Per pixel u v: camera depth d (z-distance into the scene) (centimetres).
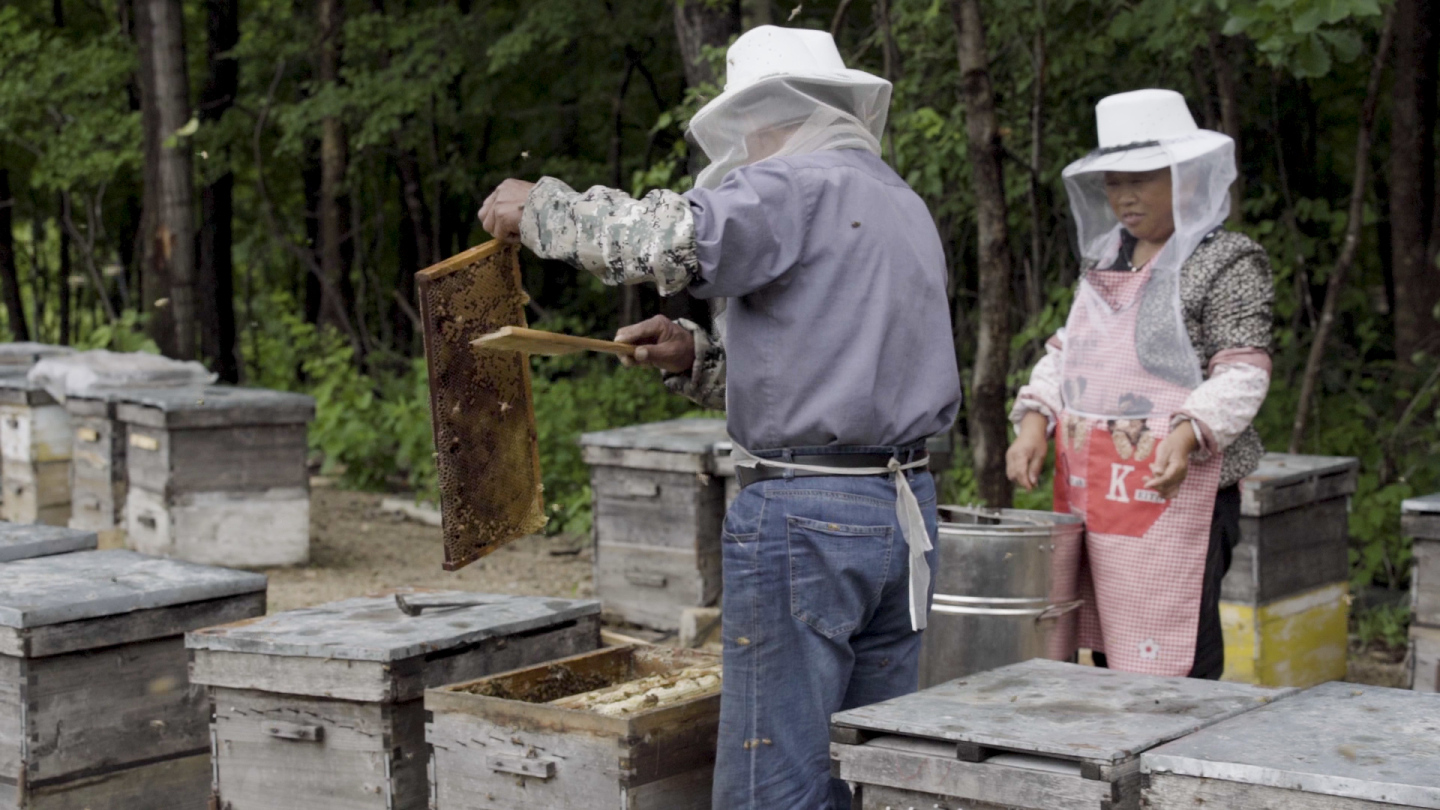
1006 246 475
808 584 232
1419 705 212
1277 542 439
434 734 274
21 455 719
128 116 1317
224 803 302
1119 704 218
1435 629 389
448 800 274
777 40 245
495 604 322
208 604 318
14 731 295
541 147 1555
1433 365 696
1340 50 458
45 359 711
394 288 1831
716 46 753
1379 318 897
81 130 1309
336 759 285
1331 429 709
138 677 310
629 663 314
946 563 314
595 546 566
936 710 215
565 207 223
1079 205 355
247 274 1889
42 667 295
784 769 235
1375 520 614
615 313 1566
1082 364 341
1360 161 638
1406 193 728
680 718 259
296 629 297
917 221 247
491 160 1623
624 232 216
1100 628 340
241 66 1475
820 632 233
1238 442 331
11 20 1378
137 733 310
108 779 306
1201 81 768
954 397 248
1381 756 183
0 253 1786
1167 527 324
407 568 700
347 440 973
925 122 716
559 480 849
